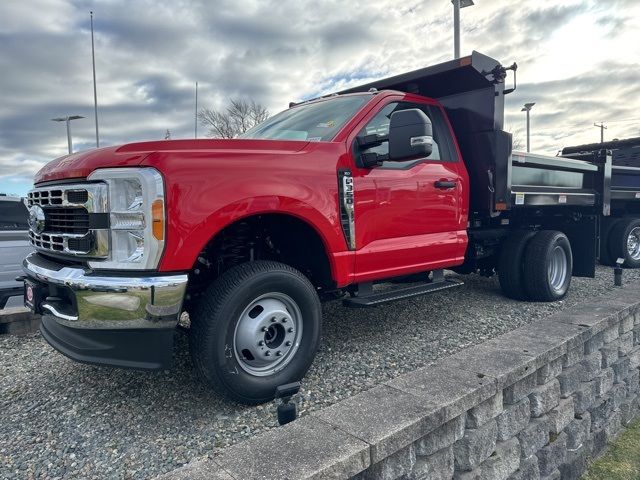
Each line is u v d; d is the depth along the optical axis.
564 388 3.77
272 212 3.04
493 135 4.73
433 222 4.27
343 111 3.96
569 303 5.43
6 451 2.56
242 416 2.84
